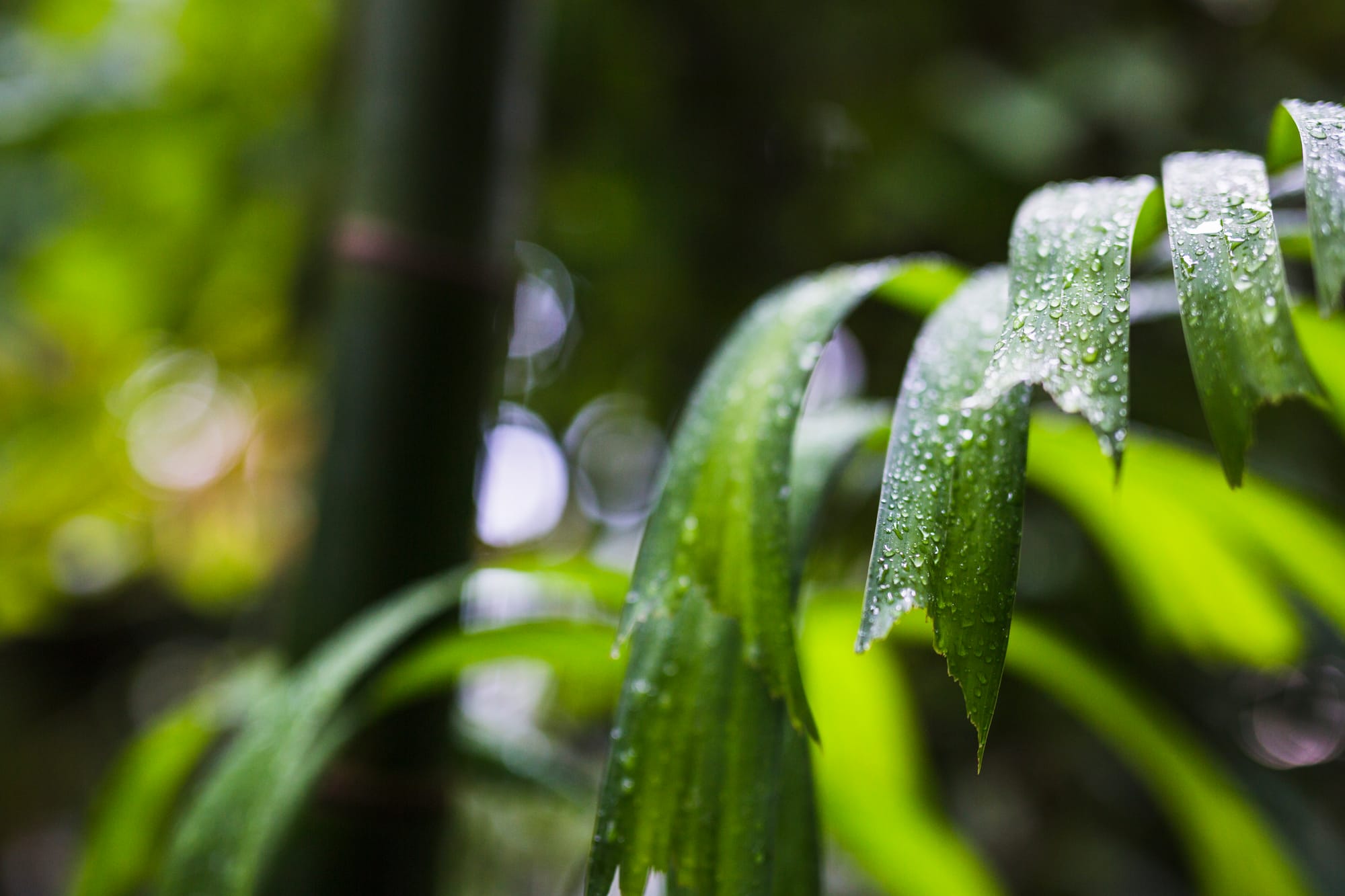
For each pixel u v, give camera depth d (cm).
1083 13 253
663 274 281
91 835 110
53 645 532
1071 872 229
